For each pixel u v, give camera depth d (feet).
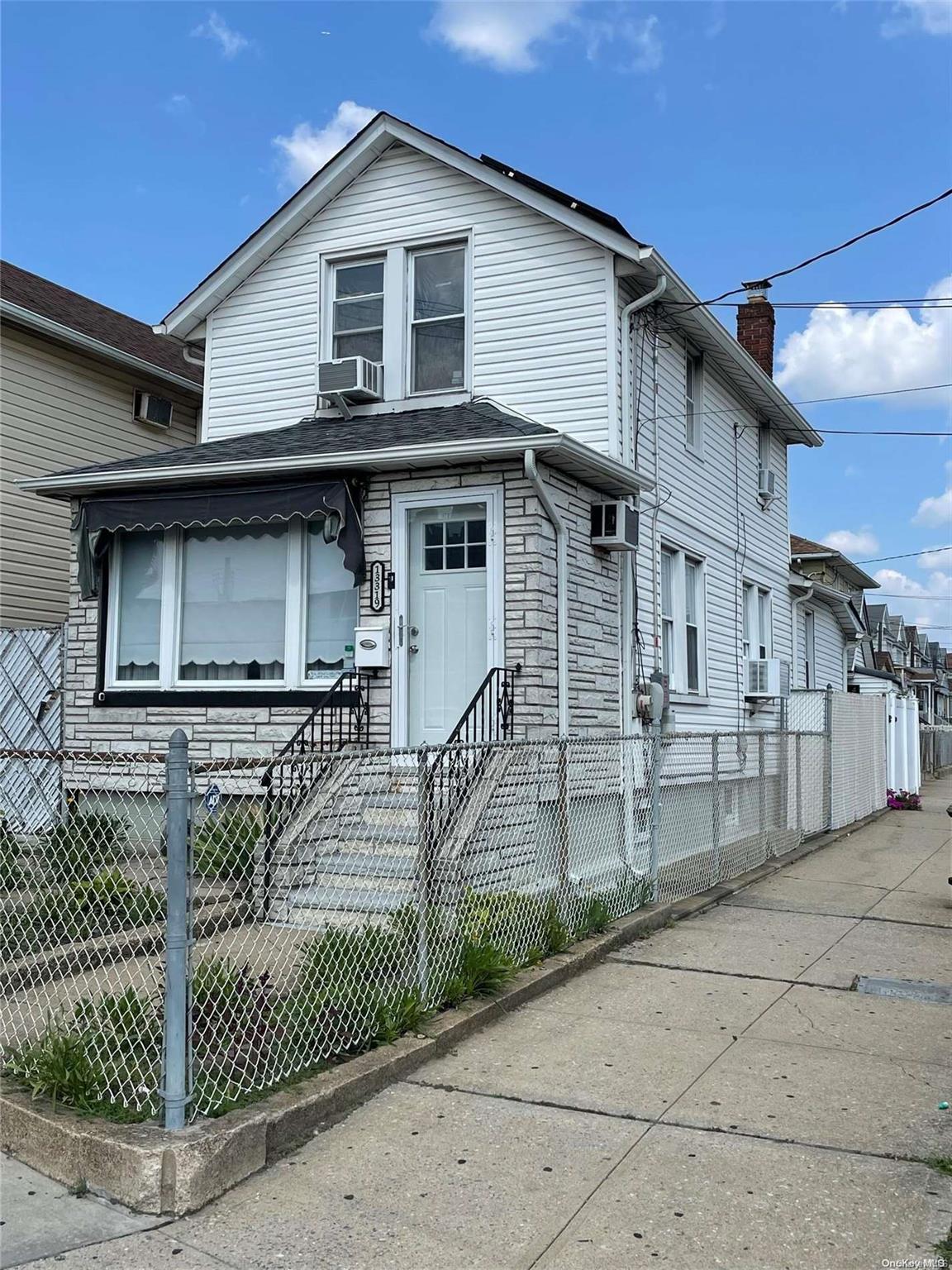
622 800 27.45
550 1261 11.34
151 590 36.58
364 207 40.47
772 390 51.19
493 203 38.37
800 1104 15.61
